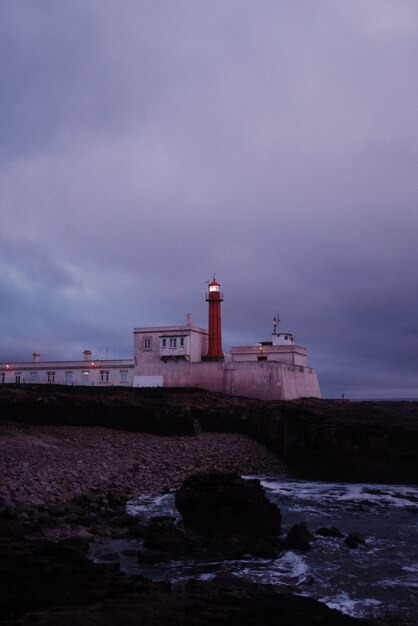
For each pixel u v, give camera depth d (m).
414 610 14.08
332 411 42.09
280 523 22.22
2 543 14.45
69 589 12.01
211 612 10.66
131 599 11.45
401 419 39.16
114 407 46.38
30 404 45.59
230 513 20.42
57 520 20.59
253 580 16.23
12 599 11.36
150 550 18.23
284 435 39.59
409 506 27.72
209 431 47.06
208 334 64.31
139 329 62.31
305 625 10.77
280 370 55.22
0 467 28.33
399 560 18.28
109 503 24.91
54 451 34.69
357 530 22.66
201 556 18.55
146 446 39.94
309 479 36.56
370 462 35.47
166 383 60.31
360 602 14.61
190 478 21.83
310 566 17.59
